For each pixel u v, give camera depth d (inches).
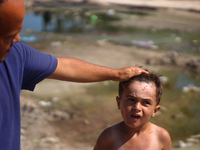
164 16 509.4
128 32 400.5
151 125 75.7
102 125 173.9
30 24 414.6
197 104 200.5
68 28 408.8
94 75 69.7
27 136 155.5
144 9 560.7
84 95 211.0
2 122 56.6
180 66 262.5
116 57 287.9
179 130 171.6
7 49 51.4
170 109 193.6
